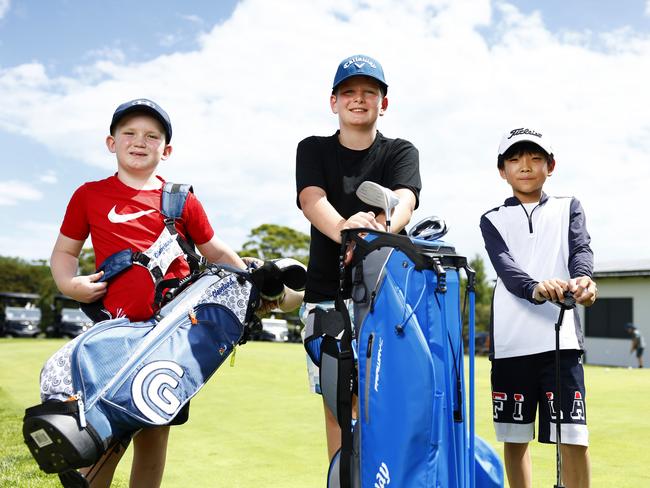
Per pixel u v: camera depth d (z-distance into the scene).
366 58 2.71
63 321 33.94
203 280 2.35
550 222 2.85
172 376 2.11
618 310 22.31
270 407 6.27
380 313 2.03
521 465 2.78
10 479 3.34
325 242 2.77
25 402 6.65
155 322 2.23
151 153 2.50
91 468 2.21
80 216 2.50
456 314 2.07
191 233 2.56
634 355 21.64
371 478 1.97
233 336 2.31
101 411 1.99
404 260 2.03
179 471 3.75
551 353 2.67
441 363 1.97
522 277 2.64
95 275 2.36
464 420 2.04
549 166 2.94
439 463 1.92
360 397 2.04
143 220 2.43
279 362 11.29
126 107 2.46
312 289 2.82
